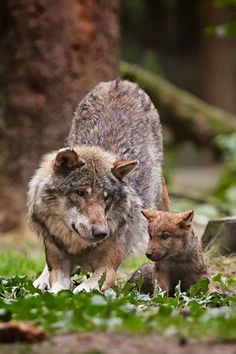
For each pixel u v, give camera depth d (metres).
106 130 12.26
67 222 10.68
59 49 18.17
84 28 18.22
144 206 12.02
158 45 43.59
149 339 6.97
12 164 18.28
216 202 21.17
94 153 10.88
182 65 43.78
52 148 18.25
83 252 11.02
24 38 18.20
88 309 7.79
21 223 18.19
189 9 43.69
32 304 8.32
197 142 23.16
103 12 18.36
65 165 10.66
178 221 10.45
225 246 13.61
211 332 7.09
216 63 41.09
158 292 10.23
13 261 13.88
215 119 23.06
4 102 18.34
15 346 6.97
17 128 18.30
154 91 22.52
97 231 10.27
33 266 13.45
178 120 22.78
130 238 11.19
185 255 10.54
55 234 10.94
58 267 11.19
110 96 12.70
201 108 23.09
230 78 41.16
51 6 18.11
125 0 42.44
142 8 42.72
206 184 29.06
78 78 18.23
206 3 40.41
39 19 18.12
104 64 18.44
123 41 42.19
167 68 43.44
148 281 10.85
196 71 43.69
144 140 12.39
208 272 11.89
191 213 10.50
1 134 18.34
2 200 18.14
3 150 18.30
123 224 10.92
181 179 30.89
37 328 7.19
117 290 10.49
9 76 18.33
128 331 7.20
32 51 18.20
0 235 17.95
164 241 10.40
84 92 18.25
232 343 6.85
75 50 18.20
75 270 11.74
